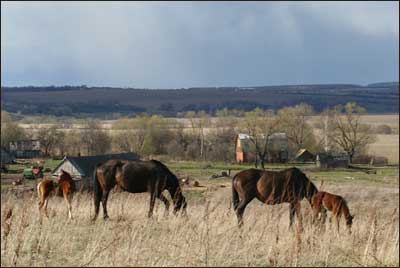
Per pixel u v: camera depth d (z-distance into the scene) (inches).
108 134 3909.9
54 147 3939.5
